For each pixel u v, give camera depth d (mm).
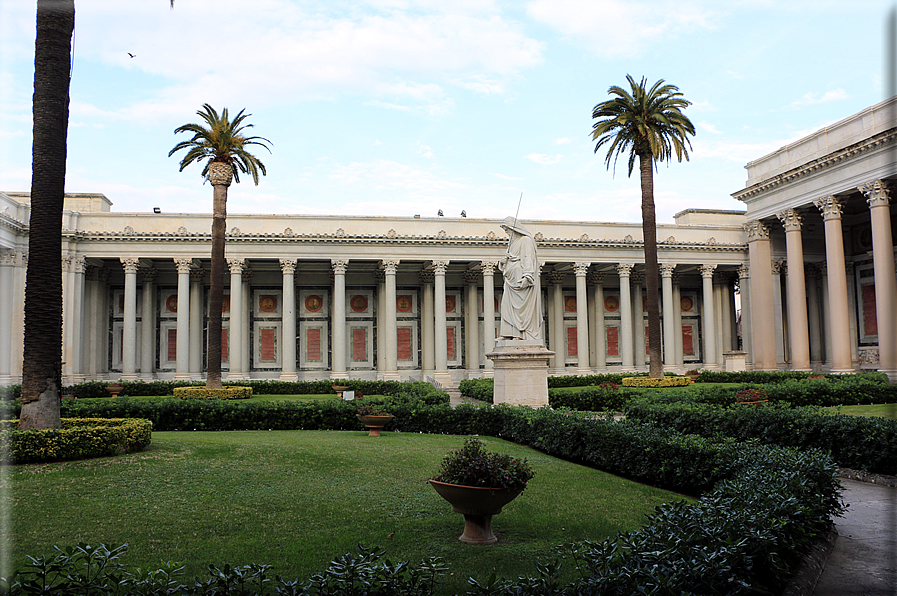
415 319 71375
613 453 16766
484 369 70000
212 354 45406
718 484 11453
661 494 14367
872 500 14578
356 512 12281
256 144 48688
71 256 58156
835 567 9852
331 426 27078
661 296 76188
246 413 26766
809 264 70812
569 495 14062
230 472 15523
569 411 22047
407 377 70125
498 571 8961
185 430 26375
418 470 16391
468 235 64750
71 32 19547
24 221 56469
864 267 66000
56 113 18922
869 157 51250
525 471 10320
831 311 55125
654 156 46500
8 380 53719
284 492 13773
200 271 64938
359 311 70500
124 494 13266
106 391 51875
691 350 76938
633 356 73812
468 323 70375
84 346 61219
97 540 10344
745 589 7156
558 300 72188
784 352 67688
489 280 64250
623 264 66812
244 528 11141
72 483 14070
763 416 19703
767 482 10945
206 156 47219
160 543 10258
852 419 17969
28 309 17922
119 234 58656
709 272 68812
